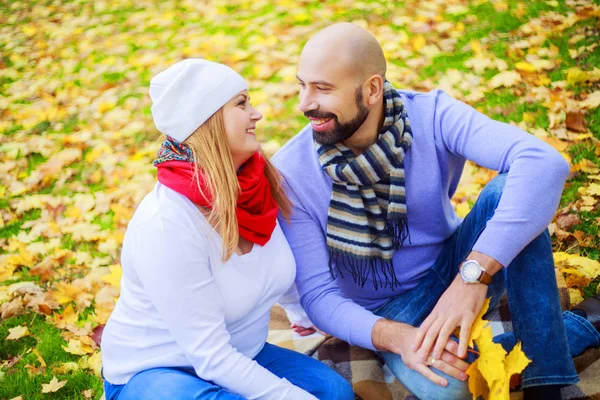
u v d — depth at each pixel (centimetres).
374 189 210
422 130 212
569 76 391
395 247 217
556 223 300
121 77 474
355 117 196
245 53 466
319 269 214
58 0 611
